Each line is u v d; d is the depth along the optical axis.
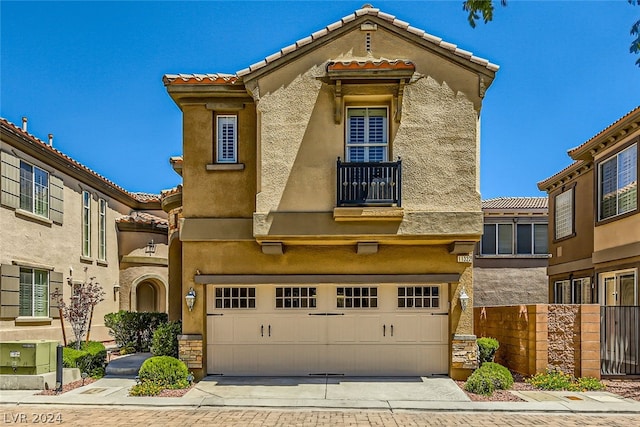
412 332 13.79
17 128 16.42
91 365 14.78
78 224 20.84
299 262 13.61
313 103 12.82
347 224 12.59
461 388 12.55
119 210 24.95
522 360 14.16
